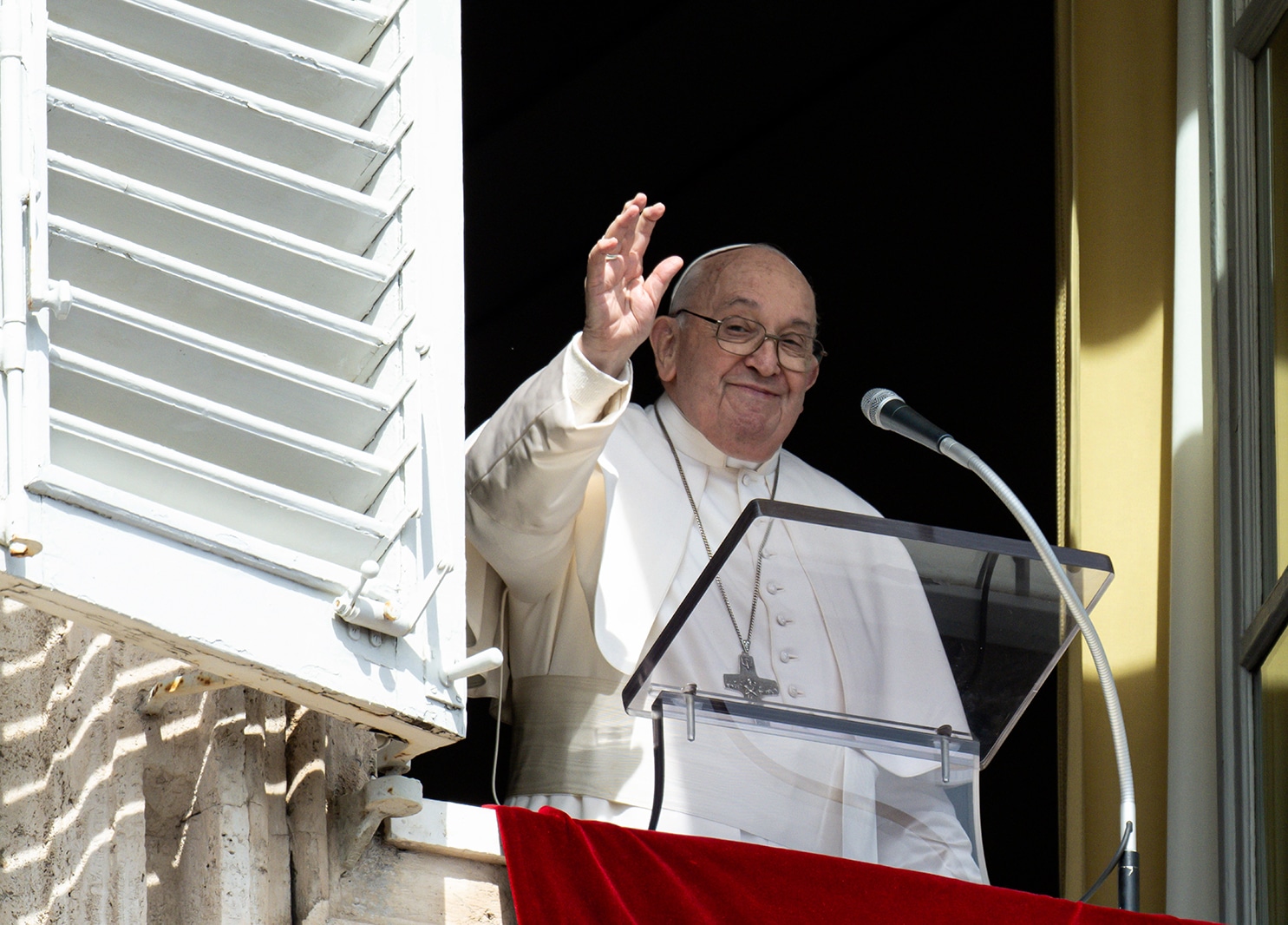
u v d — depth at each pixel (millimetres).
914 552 11109
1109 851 16234
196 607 8742
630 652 13047
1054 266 29297
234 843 10086
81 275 9219
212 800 10164
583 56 28359
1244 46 17688
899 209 29766
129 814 9906
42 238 8492
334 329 9836
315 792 10531
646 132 29328
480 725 27719
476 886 10766
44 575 8258
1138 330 17906
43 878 9609
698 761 11727
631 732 12875
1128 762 11430
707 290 15156
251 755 10375
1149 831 16328
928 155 29375
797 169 29875
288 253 9883
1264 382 16609
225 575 8906
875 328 30031
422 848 10719
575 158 29578
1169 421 17562
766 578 11227
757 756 11727
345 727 10867
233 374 9461
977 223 29516
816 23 27922
